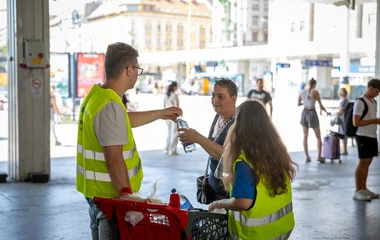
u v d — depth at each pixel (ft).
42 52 31.14
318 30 162.09
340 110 46.16
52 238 20.61
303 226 22.68
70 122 73.82
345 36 147.64
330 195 29.09
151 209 9.87
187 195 28.58
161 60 232.53
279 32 181.47
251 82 223.51
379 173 36.88
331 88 168.66
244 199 10.80
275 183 10.95
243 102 11.46
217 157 12.73
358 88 143.43
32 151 31.91
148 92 207.31
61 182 31.73
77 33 131.44
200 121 80.64
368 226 22.81
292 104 140.56
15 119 31.58
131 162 11.03
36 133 31.91
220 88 13.70
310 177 34.63
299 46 170.50
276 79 175.52
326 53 159.33
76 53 63.72
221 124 14.12
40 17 31.30
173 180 33.17
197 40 370.73
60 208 25.39
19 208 25.29
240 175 10.91
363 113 27.20
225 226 11.18
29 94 31.45
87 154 10.89
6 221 22.95
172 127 44.96
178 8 357.00
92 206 11.12
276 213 11.18
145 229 10.11
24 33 30.94
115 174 10.38
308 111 41.06
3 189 29.55
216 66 216.74
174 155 44.75
